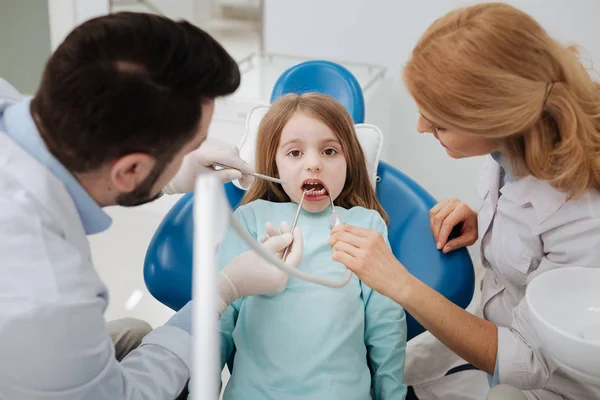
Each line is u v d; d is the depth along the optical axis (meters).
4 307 0.60
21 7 2.25
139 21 0.62
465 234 1.21
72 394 0.65
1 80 0.86
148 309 1.86
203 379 0.39
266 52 2.09
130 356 0.82
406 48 1.96
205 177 0.45
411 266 1.24
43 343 0.61
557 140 0.85
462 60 0.77
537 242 0.95
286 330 1.01
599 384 0.64
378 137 1.36
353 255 0.93
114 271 2.04
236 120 1.85
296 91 1.46
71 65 0.60
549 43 0.80
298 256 1.03
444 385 1.21
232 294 0.98
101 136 0.62
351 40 2.00
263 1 2.01
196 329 0.39
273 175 1.25
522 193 0.94
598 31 1.75
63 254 0.66
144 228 2.29
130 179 0.69
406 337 1.14
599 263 0.86
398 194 1.34
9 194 0.64
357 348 1.03
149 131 0.63
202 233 0.41
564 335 0.62
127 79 0.60
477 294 1.95
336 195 1.21
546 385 0.95
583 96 0.84
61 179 0.67
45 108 0.63
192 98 0.65
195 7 2.07
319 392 0.95
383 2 1.92
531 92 0.78
